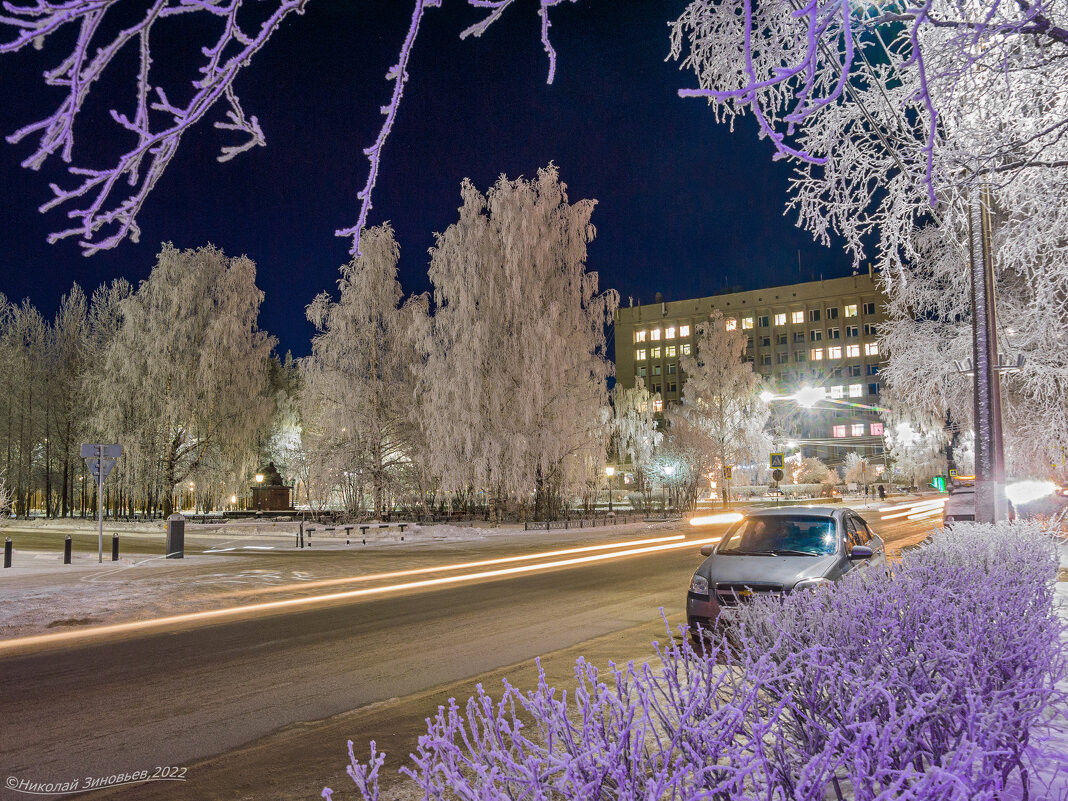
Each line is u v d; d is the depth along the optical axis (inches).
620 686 90.1
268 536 1240.8
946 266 651.5
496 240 1307.8
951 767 70.1
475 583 583.8
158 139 55.1
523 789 79.0
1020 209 231.1
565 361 1258.6
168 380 1558.8
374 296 1393.9
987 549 289.4
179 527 814.5
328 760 194.4
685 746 77.8
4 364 2161.7
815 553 327.9
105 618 432.1
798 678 107.7
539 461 1267.2
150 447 1573.6
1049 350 568.1
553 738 82.1
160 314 1562.5
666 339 5014.8
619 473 3292.3
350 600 499.5
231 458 1628.9
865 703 97.0
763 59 157.8
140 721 229.0
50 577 639.8
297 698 254.4
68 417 2122.3
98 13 45.3
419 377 1307.8
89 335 2121.1
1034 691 114.2
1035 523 447.8
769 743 93.4
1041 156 199.8
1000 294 596.4
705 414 2121.1
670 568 667.4
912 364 731.4
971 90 175.6
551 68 70.4
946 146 178.4
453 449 1219.2
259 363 1665.8
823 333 4416.8
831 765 77.8
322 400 1364.4
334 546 1043.3
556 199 1354.6
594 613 426.3
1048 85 177.0
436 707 242.5
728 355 2145.7
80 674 293.0
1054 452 687.1
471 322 1273.4
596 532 1235.9
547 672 284.8
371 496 1457.9
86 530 1558.8
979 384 484.1
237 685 272.8
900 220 228.5
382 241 1412.4
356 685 271.1
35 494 2573.8
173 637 371.9
